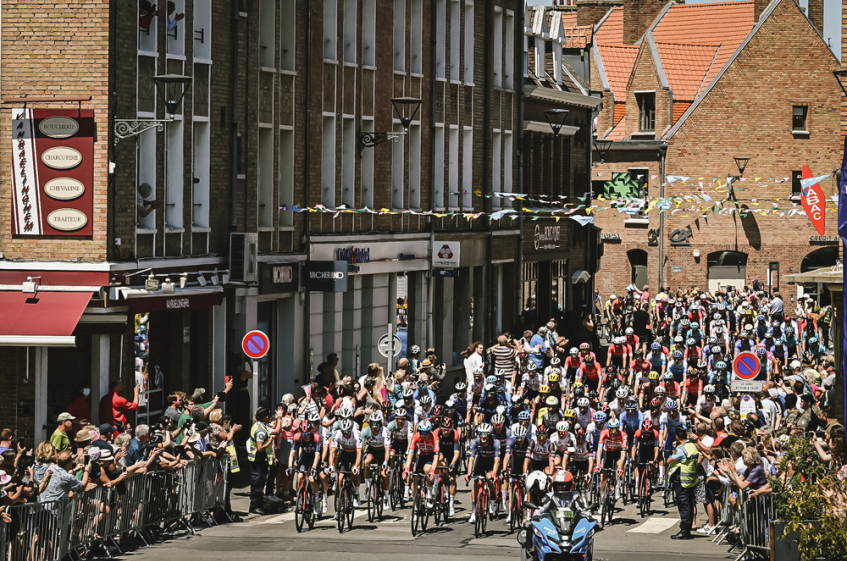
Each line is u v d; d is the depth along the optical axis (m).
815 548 59.09
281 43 121.25
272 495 91.31
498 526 83.25
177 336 105.00
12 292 92.00
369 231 137.62
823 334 172.38
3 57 92.69
